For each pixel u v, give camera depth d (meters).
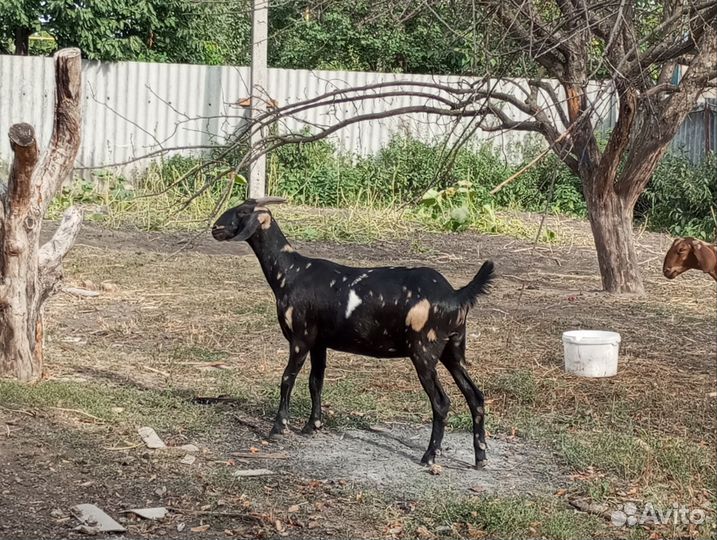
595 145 10.56
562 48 9.54
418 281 6.61
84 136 17.09
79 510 5.97
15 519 5.89
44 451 6.57
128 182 16.62
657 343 9.12
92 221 13.99
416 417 7.38
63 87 7.40
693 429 7.22
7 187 7.35
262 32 14.98
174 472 6.45
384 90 17.39
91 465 6.47
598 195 10.76
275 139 7.45
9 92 16.83
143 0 17.41
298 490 6.32
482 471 6.63
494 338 9.09
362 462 6.71
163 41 18.59
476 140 17.09
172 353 8.50
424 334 6.57
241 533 5.88
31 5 17.11
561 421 7.36
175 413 7.23
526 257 12.91
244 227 6.82
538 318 9.78
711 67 9.69
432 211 15.05
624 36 9.15
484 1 8.19
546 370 8.27
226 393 7.64
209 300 9.98
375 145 17.58
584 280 11.51
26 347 7.55
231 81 17.25
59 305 9.69
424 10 8.37
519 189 16.61
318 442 6.96
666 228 15.80
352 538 5.86
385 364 8.38
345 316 6.71
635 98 9.84
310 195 16.31
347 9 10.62
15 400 7.14
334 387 7.79
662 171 16.20
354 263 12.13
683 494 6.36
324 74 17.39
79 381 7.68
